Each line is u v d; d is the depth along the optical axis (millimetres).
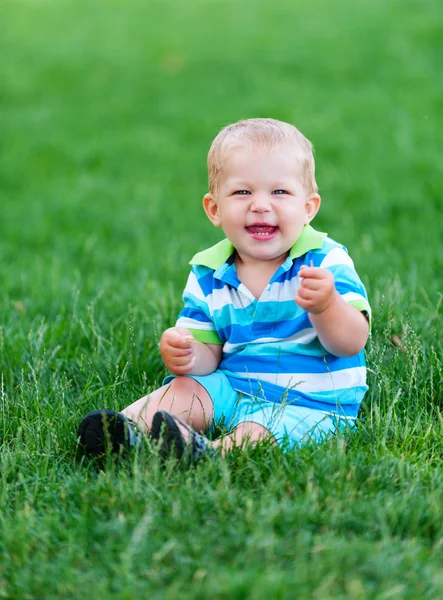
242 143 3252
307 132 9992
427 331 4117
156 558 2293
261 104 11445
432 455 3010
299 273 3006
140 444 2949
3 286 5582
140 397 3588
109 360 3826
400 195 7570
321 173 8500
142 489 2693
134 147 10188
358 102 11125
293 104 11312
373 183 7996
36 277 5777
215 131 10633
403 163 8641
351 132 9891
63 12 17594
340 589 2174
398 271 5340
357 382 3326
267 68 13094
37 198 8484
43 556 2387
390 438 3207
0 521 2633
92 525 2525
